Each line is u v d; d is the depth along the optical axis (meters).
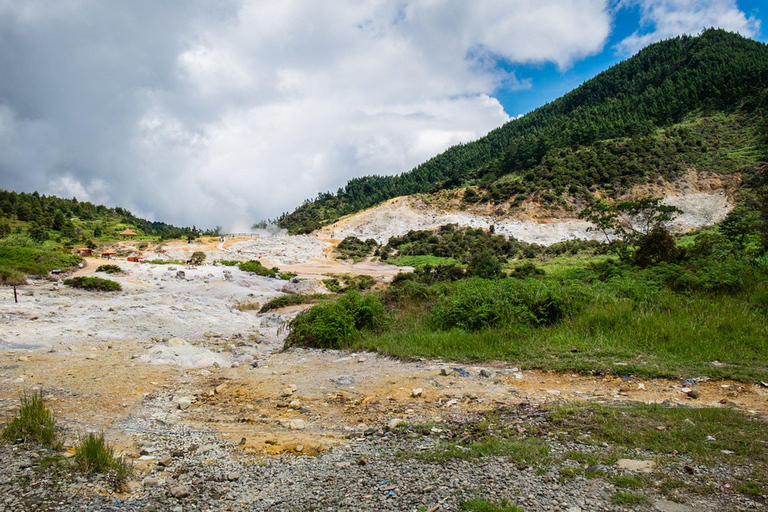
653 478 3.23
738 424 4.25
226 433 4.79
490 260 36.03
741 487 3.03
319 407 5.67
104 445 4.04
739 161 88.06
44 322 11.29
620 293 10.30
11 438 3.93
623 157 98.75
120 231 108.94
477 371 6.91
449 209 103.81
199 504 3.14
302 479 3.55
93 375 6.81
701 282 10.72
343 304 10.73
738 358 6.76
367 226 103.50
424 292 12.94
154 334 11.45
